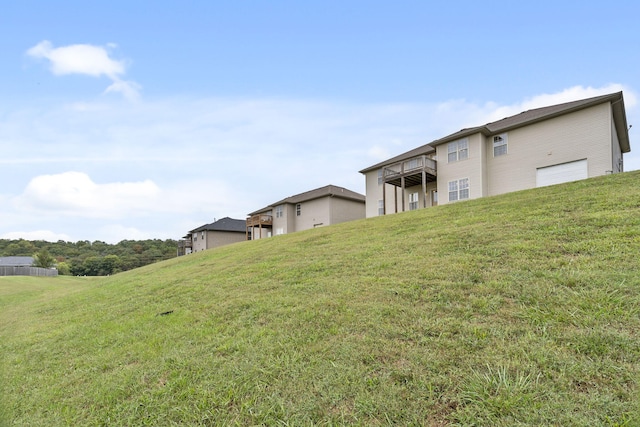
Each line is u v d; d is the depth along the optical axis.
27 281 19.62
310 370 2.75
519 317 2.98
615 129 13.80
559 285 3.42
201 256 13.59
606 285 3.22
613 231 4.68
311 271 5.93
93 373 3.51
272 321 3.91
